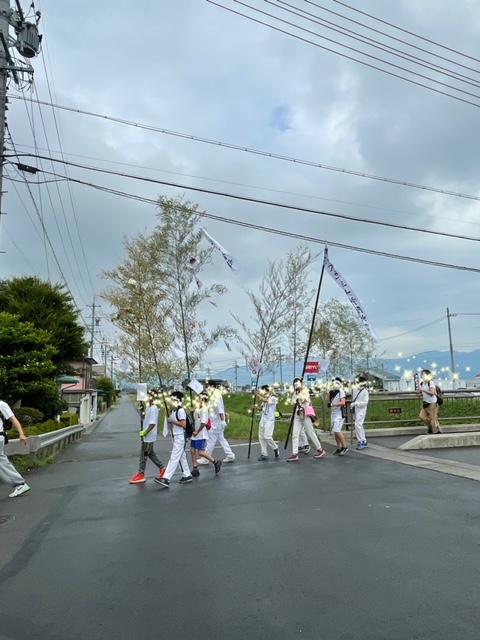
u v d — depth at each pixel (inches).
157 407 366.3
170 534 224.2
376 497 279.1
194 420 378.6
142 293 594.6
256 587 162.9
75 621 144.3
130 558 194.7
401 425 585.9
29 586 170.6
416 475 338.3
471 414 613.9
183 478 349.1
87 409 1185.4
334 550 194.7
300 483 325.4
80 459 517.7
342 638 129.4
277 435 642.8
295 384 442.9
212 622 140.7
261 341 575.2
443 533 212.4
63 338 762.2
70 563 191.8
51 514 271.9
